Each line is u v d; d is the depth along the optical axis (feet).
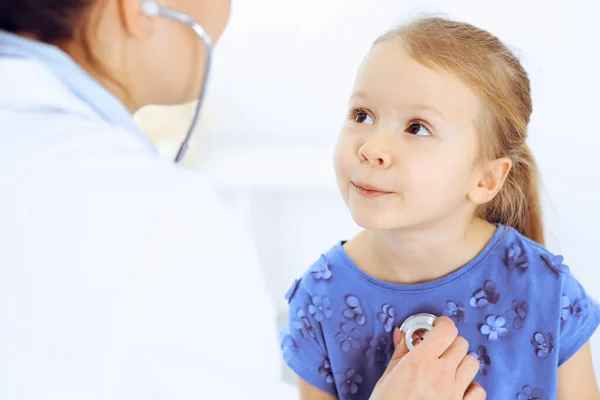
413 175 2.73
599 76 6.41
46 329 1.66
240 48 7.02
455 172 2.82
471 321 3.08
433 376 2.69
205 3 2.11
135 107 2.20
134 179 1.80
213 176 7.13
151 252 1.71
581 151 6.56
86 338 1.66
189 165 7.17
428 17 3.10
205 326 1.77
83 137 1.82
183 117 5.65
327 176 6.98
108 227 1.71
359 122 2.88
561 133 6.58
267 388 1.89
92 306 1.67
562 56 6.47
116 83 2.07
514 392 3.13
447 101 2.75
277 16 6.92
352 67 6.96
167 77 2.12
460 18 6.49
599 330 5.87
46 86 1.86
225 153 7.23
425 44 2.76
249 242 1.98
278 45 6.99
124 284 1.68
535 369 3.09
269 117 7.21
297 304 3.28
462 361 2.82
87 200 1.73
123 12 1.93
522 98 3.11
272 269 7.36
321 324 3.22
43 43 1.94
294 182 7.04
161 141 5.72
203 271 1.78
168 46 2.07
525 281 3.07
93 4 1.91
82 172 1.76
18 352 1.65
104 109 1.96
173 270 1.73
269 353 1.94
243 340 1.85
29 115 1.84
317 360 3.27
